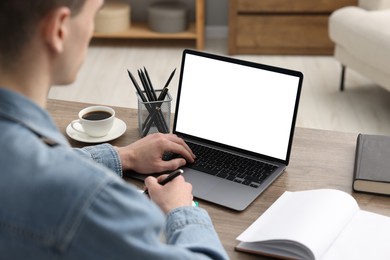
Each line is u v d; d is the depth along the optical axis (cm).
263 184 131
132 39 451
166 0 460
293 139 152
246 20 414
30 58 72
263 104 141
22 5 68
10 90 71
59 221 64
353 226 115
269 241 109
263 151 141
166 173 137
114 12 427
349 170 138
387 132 312
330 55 422
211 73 148
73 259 65
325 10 410
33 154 68
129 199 69
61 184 66
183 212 103
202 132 150
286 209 119
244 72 143
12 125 70
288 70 137
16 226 65
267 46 422
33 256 65
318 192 122
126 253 67
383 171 131
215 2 457
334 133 155
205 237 96
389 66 306
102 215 66
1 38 70
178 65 402
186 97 152
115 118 164
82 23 77
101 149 136
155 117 154
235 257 109
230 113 145
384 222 116
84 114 159
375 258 106
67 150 71
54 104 173
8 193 65
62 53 76
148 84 154
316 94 359
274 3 409
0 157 68
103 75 384
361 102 349
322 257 106
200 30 428
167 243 101
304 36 417
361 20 332
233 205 124
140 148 138
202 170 138
